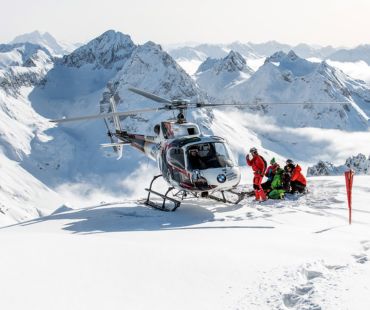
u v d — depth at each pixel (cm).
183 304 650
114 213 1617
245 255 852
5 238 992
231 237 1088
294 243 965
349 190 1284
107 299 662
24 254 834
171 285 715
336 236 1052
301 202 1670
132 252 861
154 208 1694
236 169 1605
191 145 1591
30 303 636
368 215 1412
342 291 575
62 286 698
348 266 694
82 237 1005
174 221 1455
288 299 613
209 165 1580
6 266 765
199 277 744
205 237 1105
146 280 733
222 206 1681
